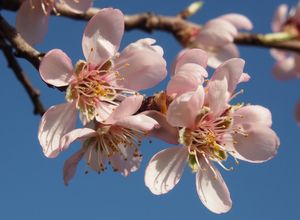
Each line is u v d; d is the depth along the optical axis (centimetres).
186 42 49
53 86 40
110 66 41
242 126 41
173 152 41
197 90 40
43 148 40
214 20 49
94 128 41
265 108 42
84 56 40
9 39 40
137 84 40
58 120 40
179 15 49
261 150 41
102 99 41
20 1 42
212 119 41
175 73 41
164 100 40
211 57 50
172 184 41
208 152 41
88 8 41
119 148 42
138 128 39
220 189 42
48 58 40
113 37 41
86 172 41
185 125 41
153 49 40
